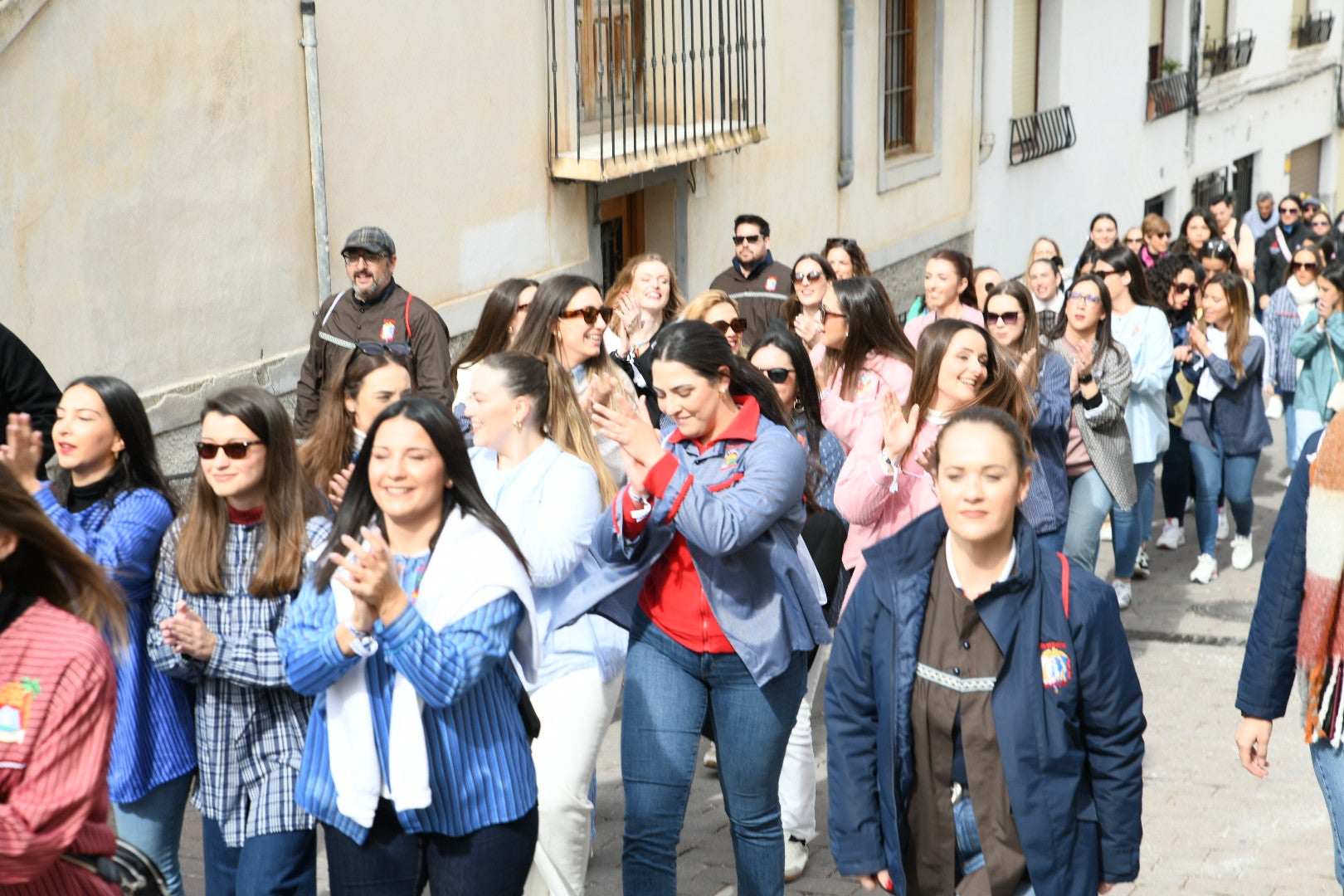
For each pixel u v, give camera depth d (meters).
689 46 12.11
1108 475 7.29
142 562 4.03
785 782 5.13
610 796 5.93
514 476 4.39
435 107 9.44
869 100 14.80
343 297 7.76
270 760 3.91
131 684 4.04
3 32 6.54
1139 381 8.41
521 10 10.17
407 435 3.49
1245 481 9.38
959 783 3.45
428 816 3.49
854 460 5.14
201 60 7.71
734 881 5.18
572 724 4.35
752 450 4.22
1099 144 20.05
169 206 7.60
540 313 5.52
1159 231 12.80
